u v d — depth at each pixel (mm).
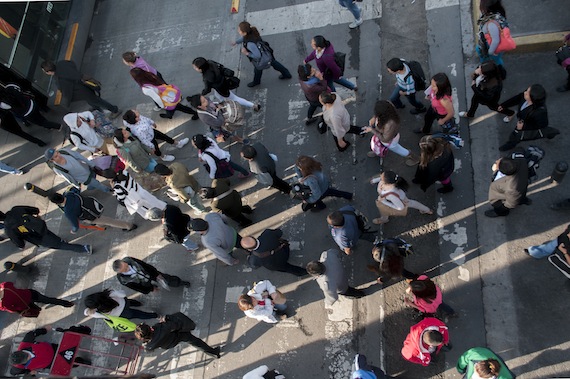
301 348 7398
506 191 6371
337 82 8766
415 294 5895
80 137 8648
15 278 9086
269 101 9594
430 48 9148
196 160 9500
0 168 9867
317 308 7582
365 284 7555
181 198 7898
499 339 6777
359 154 8562
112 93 10727
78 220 8164
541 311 6801
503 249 7281
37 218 8047
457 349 6840
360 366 5699
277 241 6895
